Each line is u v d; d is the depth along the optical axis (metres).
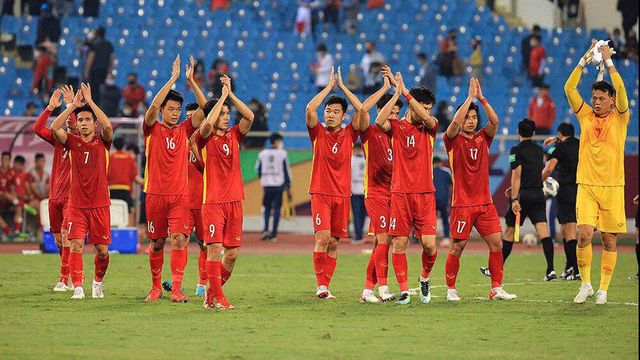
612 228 28.11
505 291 31.39
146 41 74.00
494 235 28.92
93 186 28.61
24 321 24.05
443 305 27.78
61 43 73.31
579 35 77.19
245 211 61.09
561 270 40.38
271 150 56.12
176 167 28.06
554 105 66.19
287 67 74.19
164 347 20.48
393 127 27.77
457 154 28.39
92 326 23.30
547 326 23.84
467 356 19.75
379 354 19.88
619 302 28.86
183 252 28.34
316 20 76.75
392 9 78.25
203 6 76.62
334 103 28.73
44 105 67.81
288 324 23.88
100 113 28.39
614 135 27.95
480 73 73.31
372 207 28.52
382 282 28.41
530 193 35.69
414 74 74.19
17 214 54.03
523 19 79.94
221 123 26.23
